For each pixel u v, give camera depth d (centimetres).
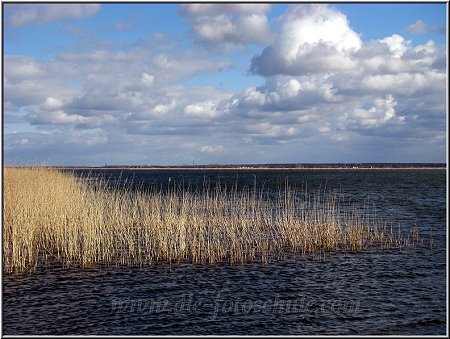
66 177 3938
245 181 8369
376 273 1642
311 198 4338
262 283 1514
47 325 1157
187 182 7756
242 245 2008
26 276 1538
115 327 1152
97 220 1998
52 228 2027
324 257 1858
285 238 2134
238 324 1181
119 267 1667
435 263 1783
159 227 2125
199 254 1809
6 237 1805
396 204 3859
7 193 2211
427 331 1145
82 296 1365
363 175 13225
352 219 2822
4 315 1216
